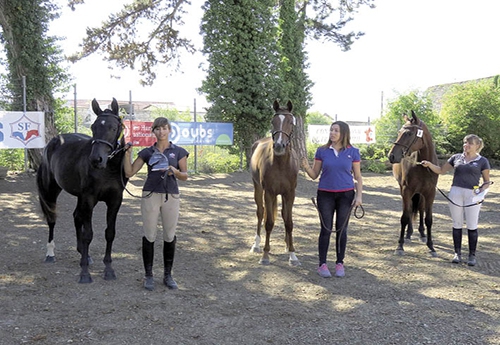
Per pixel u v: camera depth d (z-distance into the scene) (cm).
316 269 568
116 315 409
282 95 1789
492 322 402
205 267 572
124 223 845
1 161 1577
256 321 402
